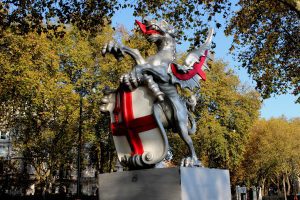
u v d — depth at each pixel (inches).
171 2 582.9
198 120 1229.1
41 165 1244.5
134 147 203.8
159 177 183.9
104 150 1252.5
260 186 1982.0
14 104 1010.1
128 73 202.7
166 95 207.5
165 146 195.9
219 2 564.1
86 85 1138.0
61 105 1071.6
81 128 1069.1
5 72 891.4
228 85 1312.7
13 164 1370.6
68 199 1471.5
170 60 217.6
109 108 213.8
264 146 1583.4
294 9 457.7
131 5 584.1
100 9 568.7
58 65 1060.5
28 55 914.1
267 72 705.0
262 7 635.5
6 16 574.9
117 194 195.8
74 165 1626.5
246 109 1339.8
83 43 1144.8
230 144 1282.0
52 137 1129.4
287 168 1631.4
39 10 561.3
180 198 176.4
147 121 199.8
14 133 1172.5
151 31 227.1
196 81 234.5
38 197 1332.4
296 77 701.3
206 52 249.9
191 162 209.3
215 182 203.0
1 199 1318.9
